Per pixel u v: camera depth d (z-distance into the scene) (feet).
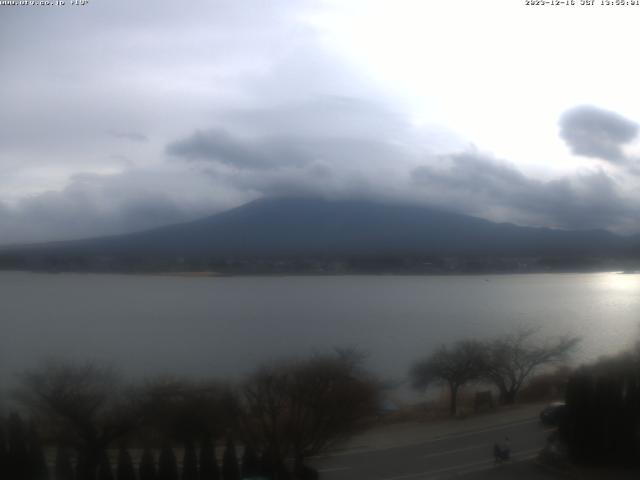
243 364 180.24
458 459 88.02
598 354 172.14
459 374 132.46
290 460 88.38
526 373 145.59
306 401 96.89
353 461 88.43
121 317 360.07
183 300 474.90
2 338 268.21
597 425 85.40
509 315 328.70
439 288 581.94
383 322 316.40
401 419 115.85
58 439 91.97
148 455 76.54
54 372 132.98
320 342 238.48
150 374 158.51
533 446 93.91
